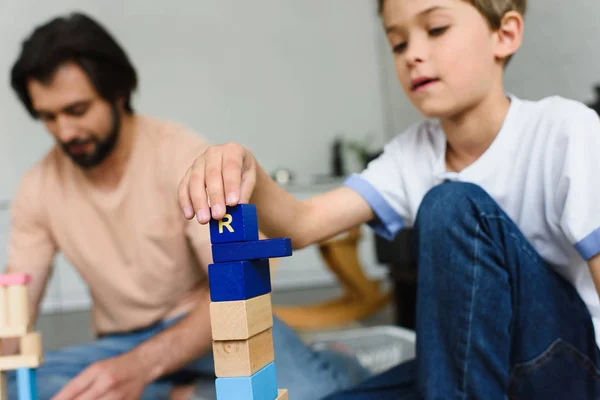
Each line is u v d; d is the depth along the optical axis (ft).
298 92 15.10
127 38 13.79
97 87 3.84
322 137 15.23
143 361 3.46
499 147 2.91
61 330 9.20
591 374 2.61
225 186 2.03
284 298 11.60
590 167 2.53
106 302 4.25
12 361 2.54
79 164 3.99
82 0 13.43
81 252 4.18
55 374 3.83
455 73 2.78
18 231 4.42
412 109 14.83
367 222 3.32
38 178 4.37
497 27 2.89
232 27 14.65
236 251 1.93
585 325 2.65
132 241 4.04
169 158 3.99
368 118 15.69
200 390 3.83
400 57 2.91
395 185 3.27
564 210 2.54
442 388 2.53
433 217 2.59
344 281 9.57
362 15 15.80
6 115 12.66
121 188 4.04
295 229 2.96
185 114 14.16
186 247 4.03
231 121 14.51
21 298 2.59
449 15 2.74
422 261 2.63
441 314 2.56
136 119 4.27
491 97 2.93
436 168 3.12
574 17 8.86
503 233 2.51
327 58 15.42
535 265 2.55
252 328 1.91
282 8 15.10
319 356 4.33
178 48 14.17
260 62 14.83
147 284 4.08
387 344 5.30
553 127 2.72
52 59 3.68
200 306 3.75
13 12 12.85
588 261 2.48
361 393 3.06
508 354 2.48
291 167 14.92
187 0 14.29
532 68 9.87
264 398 1.97
